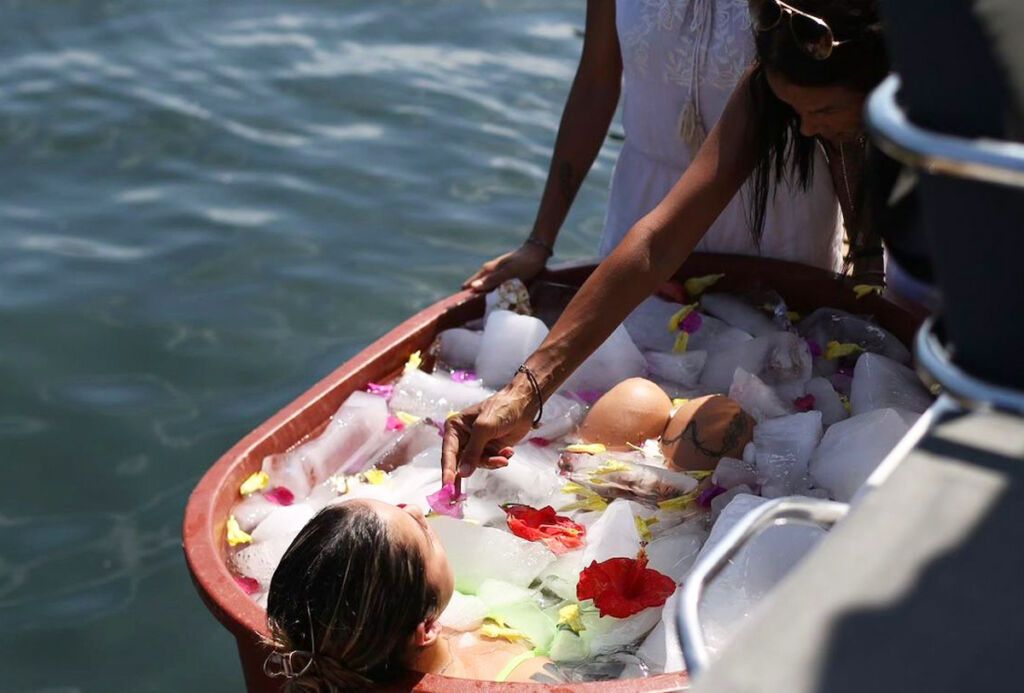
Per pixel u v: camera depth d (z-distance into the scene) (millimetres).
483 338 2258
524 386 1854
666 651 1570
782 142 1976
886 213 789
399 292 3834
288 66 5258
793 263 2373
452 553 1751
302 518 1832
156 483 3090
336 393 2098
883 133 661
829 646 644
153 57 5336
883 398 2053
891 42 660
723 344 2275
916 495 707
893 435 1870
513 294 2354
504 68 5281
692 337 2312
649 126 2363
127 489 3074
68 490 3068
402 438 2027
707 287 2418
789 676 634
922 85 651
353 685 1484
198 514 1774
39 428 3248
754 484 1920
